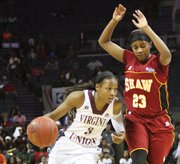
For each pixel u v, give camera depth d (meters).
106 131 18.19
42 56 30.03
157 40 6.99
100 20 33.25
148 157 7.30
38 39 30.48
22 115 23.38
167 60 7.04
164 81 7.14
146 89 7.12
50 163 6.90
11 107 25.31
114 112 6.81
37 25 33.00
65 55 30.64
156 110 7.21
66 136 6.88
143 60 7.23
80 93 6.67
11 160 16.64
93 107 6.65
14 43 30.48
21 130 19.70
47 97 26.05
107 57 29.77
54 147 6.96
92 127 6.74
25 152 17.70
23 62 28.45
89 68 28.11
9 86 26.20
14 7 33.66
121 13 7.50
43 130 6.37
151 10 33.28
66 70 27.81
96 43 31.20
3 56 29.70
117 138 7.08
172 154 15.58
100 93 6.57
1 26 32.44
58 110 6.68
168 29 32.03
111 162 16.62
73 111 7.00
